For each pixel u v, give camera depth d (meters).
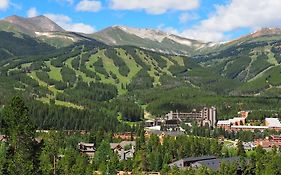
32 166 139.50
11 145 147.62
